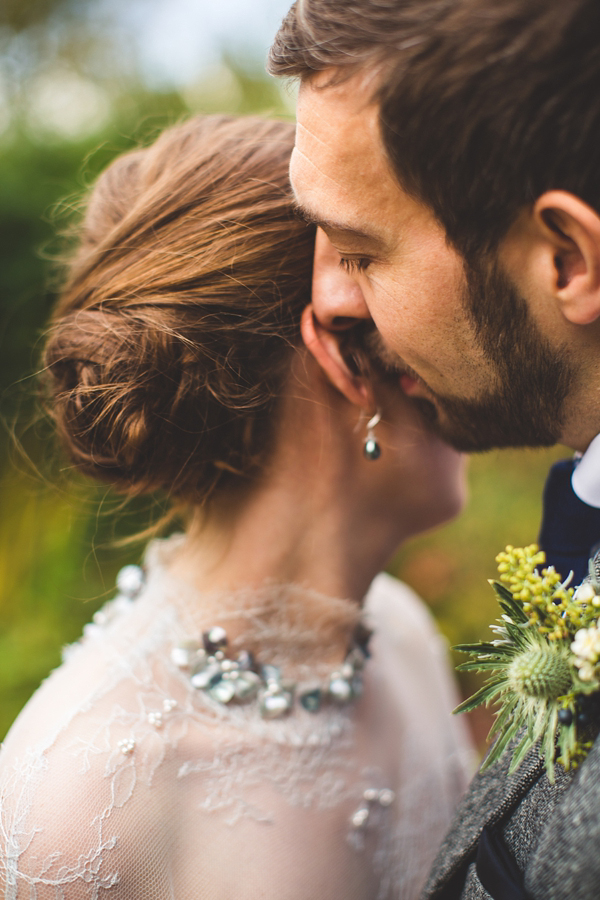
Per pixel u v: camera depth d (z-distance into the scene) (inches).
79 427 37.0
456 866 30.1
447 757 61.4
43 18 191.0
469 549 135.9
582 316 24.9
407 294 27.7
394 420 38.8
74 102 178.7
